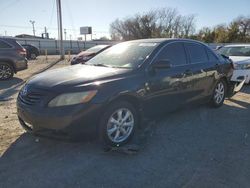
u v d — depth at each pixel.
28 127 4.21
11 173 3.60
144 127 4.91
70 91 3.88
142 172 3.67
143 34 66.62
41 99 3.94
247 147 4.48
